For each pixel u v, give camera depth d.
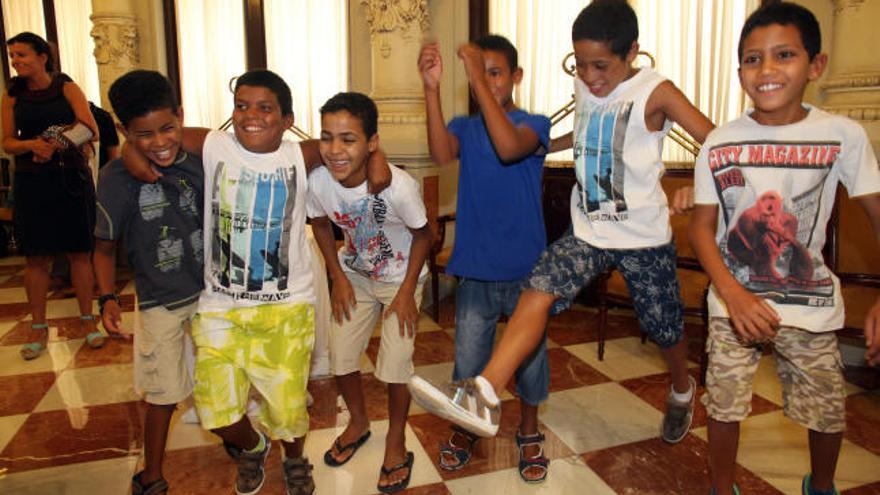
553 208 3.94
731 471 1.69
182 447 2.29
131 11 5.06
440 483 2.05
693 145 3.63
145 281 1.77
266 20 5.02
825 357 1.58
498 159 1.90
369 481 2.06
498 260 1.91
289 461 1.94
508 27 4.30
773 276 1.56
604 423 2.47
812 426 1.62
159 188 1.73
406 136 3.98
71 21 5.54
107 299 1.77
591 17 1.72
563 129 4.27
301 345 1.80
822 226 1.53
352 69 4.83
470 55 1.73
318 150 1.83
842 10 2.99
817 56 1.47
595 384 2.84
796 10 1.45
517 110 1.95
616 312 3.98
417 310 1.95
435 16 4.37
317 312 2.83
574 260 1.80
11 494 2.00
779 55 1.44
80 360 3.17
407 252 1.97
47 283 3.33
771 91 1.46
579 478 2.08
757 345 1.63
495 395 1.54
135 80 1.59
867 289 2.70
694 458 2.20
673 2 3.84
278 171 1.73
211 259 1.75
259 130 1.67
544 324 1.71
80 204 3.34
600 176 1.84
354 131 1.68
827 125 1.48
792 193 1.51
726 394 1.63
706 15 3.78
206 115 5.24
